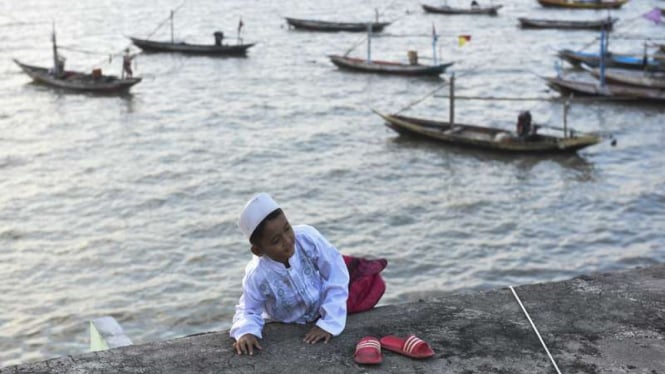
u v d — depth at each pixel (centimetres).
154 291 2233
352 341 414
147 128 4034
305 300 432
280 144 3706
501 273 2383
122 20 7562
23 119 4216
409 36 6619
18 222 2766
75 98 4672
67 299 2178
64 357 402
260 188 3130
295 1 8812
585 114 4259
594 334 417
